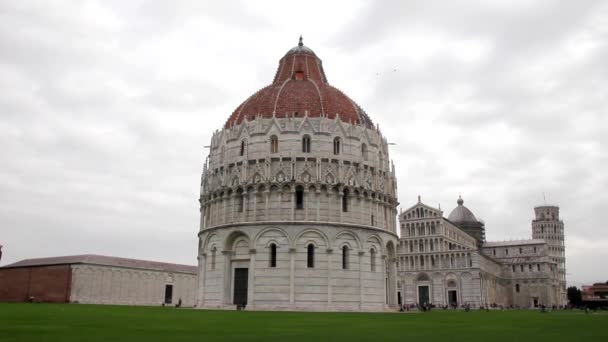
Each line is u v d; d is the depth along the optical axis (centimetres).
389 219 9250
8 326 3356
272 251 8075
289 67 10381
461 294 16838
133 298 13475
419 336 3091
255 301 7906
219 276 8394
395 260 9275
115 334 2925
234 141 8850
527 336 3147
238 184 8506
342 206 8350
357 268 8256
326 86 9869
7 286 13025
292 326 3856
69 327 3353
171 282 14812
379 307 8469
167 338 2747
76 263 12019
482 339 2912
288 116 8762
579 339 2933
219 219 8706
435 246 17512
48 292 12138
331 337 2942
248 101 9725
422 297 17412
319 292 7925
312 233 8100
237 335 2992
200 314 5691
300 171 8312
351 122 9019
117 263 13275
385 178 9275
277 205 8194
